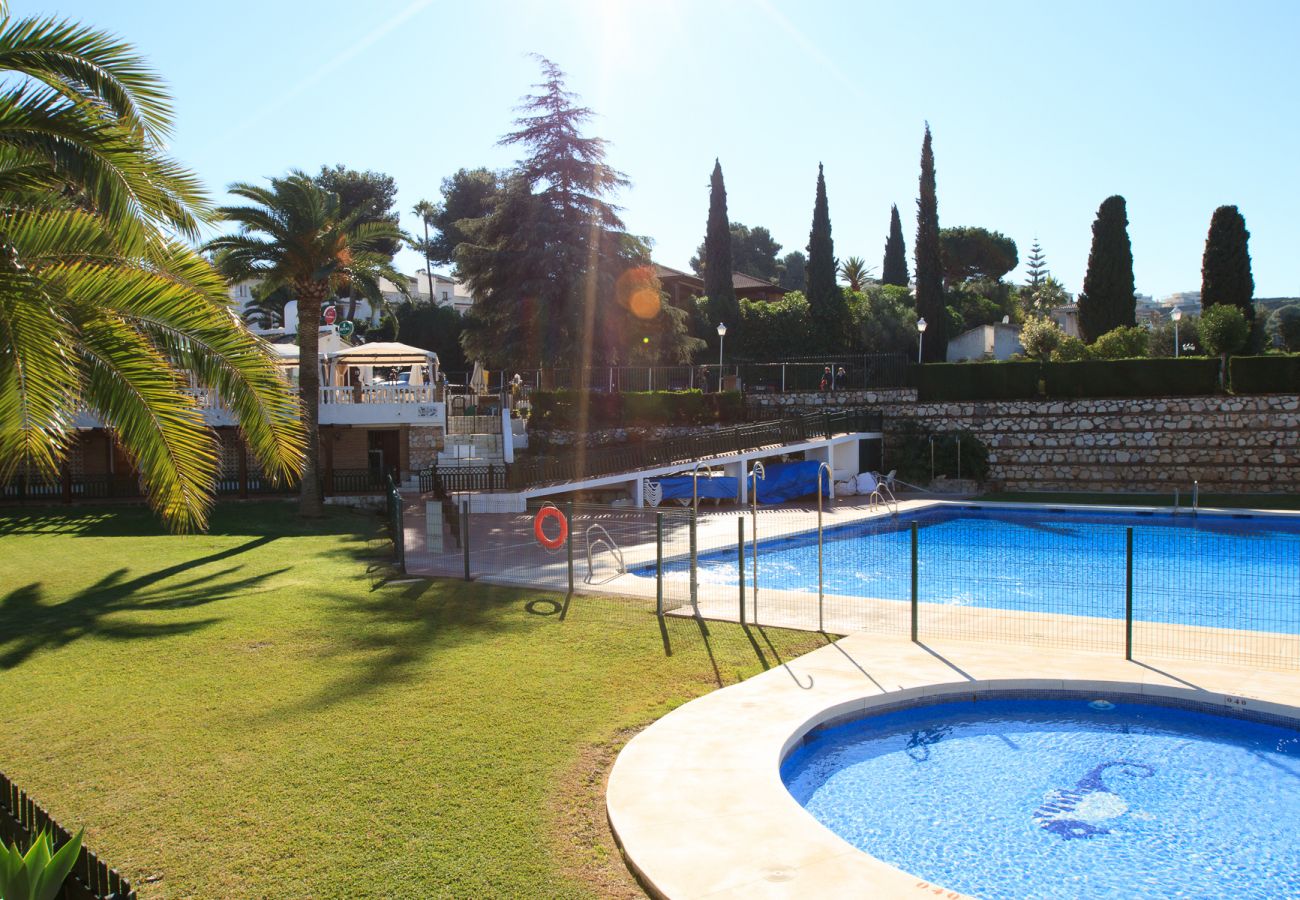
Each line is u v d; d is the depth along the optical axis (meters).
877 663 11.12
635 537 22.48
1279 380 32.53
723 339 48.38
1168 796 8.14
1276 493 32.06
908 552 22.64
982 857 7.10
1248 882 6.65
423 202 82.25
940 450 34.53
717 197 50.00
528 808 7.16
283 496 30.14
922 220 47.06
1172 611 15.69
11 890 4.52
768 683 10.33
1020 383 35.56
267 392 9.50
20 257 8.67
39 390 8.20
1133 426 33.97
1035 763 8.91
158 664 11.29
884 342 48.66
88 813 7.08
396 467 34.06
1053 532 25.25
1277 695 9.58
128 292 8.92
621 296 39.72
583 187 39.47
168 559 19.72
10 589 16.38
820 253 48.56
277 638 12.57
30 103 9.02
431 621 13.58
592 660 11.42
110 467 31.11
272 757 8.23
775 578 19.36
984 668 10.84
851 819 7.80
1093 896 6.49
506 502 26.20
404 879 6.04
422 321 59.47
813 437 34.06
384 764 8.05
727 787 7.48
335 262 26.45
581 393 34.59
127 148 9.34
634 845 6.45
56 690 10.25
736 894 5.77
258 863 6.25
